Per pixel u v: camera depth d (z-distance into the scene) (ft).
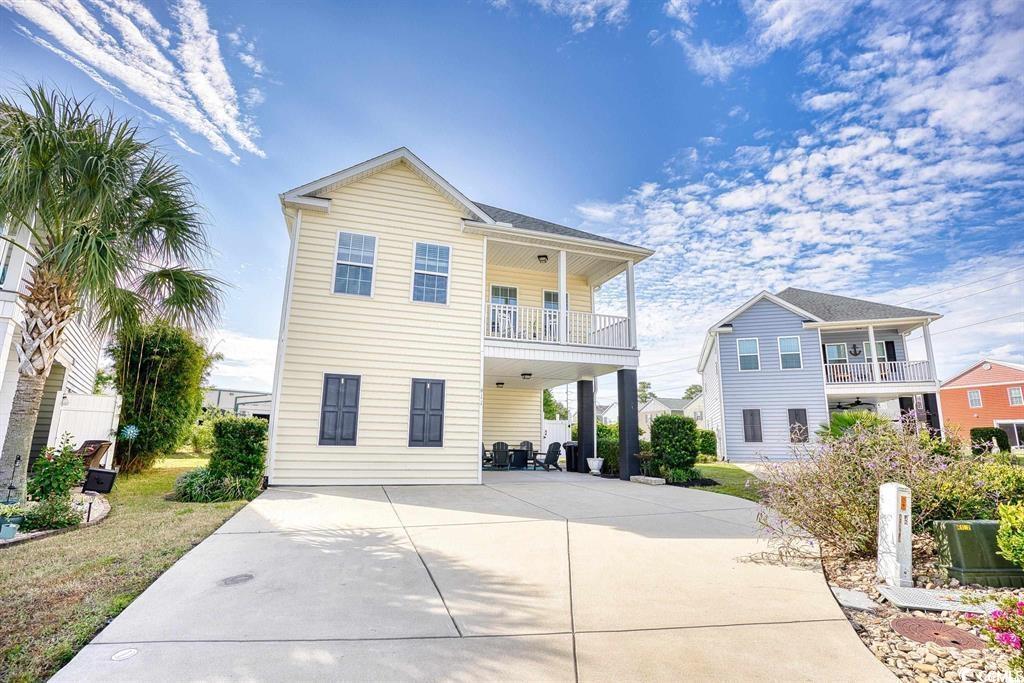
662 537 18.01
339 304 33.01
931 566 14.15
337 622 9.94
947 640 9.66
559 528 19.21
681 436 37.35
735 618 10.57
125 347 37.42
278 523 19.17
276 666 8.04
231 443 26.07
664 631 9.85
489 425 51.57
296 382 31.35
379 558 14.62
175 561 13.93
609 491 31.12
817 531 15.93
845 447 16.57
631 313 41.83
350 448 31.83
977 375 105.40
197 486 24.53
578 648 9.02
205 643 8.84
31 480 19.06
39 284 20.06
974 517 15.56
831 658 8.80
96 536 16.75
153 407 38.45
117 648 8.57
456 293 36.04
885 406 82.84
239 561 14.01
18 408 19.62
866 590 12.74
